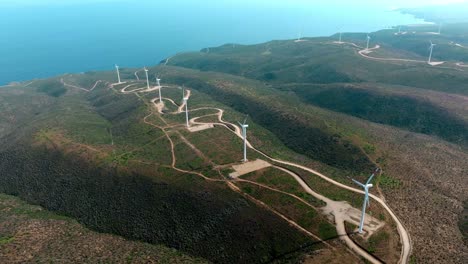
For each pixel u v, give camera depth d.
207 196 114.94
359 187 122.25
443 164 146.62
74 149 148.88
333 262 86.12
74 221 118.06
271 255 94.12
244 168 131.50
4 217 117.00
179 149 148.62
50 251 96.56
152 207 116.12
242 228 102.44
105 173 132.25
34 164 144.88
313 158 156.25
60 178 135.12
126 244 103.75
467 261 90.62
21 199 132.38
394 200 115.62
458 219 111.75
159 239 106.44
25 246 97.94
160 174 128.38
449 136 194.38
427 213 111.00
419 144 168.38
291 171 130.50
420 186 127.56
